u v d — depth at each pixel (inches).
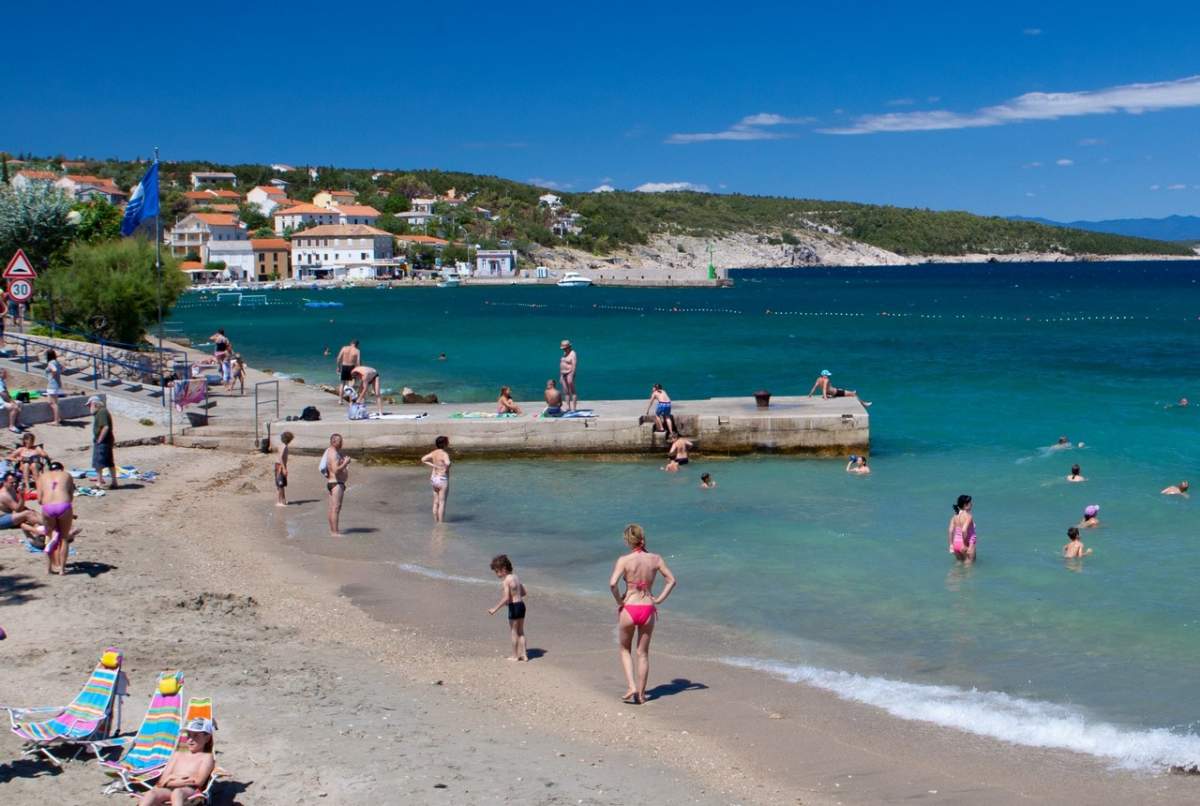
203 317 4072.3
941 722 498.0
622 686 543.2
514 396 1759.4
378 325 3614.7
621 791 415.5
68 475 682.8
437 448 914.7
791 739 478.3
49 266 2178.9
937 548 806.5
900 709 513.7
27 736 393.7
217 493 973.8
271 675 525.0
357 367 1395.2
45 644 537.6
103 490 936.9
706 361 2357.3
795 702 522.6
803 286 7652.6
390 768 418.6
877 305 5014.8
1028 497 976.9
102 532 801.6
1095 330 3282.5
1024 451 1208.2
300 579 727.1
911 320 3863.2
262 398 1435.8
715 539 839.1
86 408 1201.4
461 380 1996.8
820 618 650.2
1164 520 882.8
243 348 2674.7
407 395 1478.8
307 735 446.9
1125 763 454.6
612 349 2677.2
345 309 4670.3
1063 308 4643.2
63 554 678.5
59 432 1133.7
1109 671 561.0
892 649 597.6
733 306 4997.5
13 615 586.2
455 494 1018.1
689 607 674.2
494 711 502.3
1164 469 1092.5
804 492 1010.7
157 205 1628.9
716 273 7628.0
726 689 539.8
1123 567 750.5
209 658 541.0
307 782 400.5
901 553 792.9
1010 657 583.2
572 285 7258.9
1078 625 632.4
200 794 364.2
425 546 828.0
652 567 521.0
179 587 674.8
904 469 1115.9
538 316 4153.5
